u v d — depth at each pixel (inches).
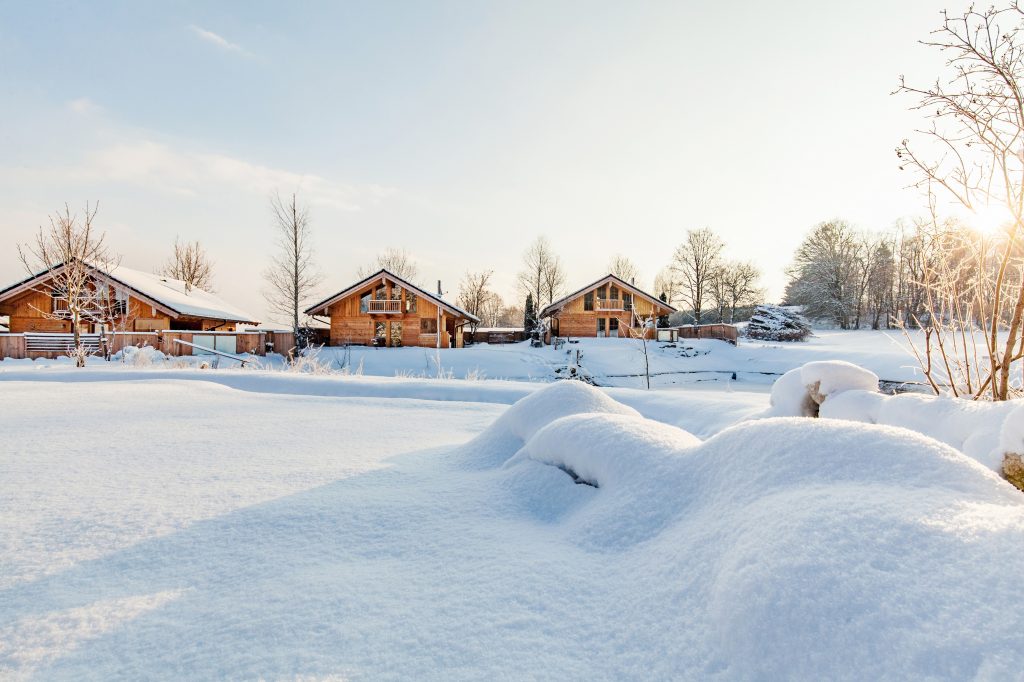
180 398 274.1
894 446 67.8
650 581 62.6
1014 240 134.0
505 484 108.3
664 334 1587.1
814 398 173.5
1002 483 61.0
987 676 36.1
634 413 138.3
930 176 148.2
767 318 1681.8
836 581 47.1
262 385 354.0
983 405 107.0
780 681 43.6
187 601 67.3
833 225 2234.3
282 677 51.8
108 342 815.7
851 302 2091.5
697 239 2066.9
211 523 93.2
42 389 294.2
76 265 671.1
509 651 54.5
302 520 94.2
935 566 46.1
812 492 61.7
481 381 394.3
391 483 117.3
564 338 1403.8
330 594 67.7
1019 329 156.5
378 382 363.6
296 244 1199.6
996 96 131.5
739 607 49.1
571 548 76.9
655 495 81.2
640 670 49.8
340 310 1248.8
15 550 82.0
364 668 52.9
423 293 1214.9
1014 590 41.6
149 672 53.4
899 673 39.3
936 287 164.6
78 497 107.3
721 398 305.1
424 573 72.9
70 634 60.1
